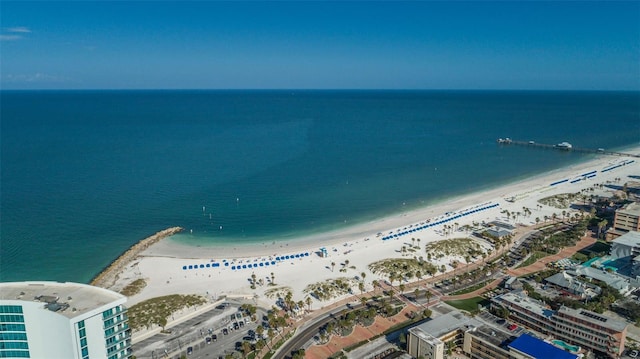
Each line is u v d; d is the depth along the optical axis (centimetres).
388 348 17200
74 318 12388
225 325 18900
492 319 18462
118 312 13475
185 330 18475
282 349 17375
